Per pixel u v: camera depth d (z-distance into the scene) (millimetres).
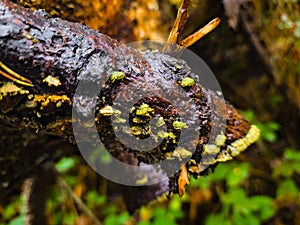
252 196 979
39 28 360
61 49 362
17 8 359
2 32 344
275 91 830
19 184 679
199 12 583
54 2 495
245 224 915
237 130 448
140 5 536
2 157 603
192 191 947
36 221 725
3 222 812
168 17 542
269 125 861
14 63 348
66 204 874
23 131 582
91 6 511
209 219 931
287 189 937
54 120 374
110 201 889
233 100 815
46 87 358
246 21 665
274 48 731
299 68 766
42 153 648
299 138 929
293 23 720
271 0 680
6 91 349
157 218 895
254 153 903
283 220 1007
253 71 778
